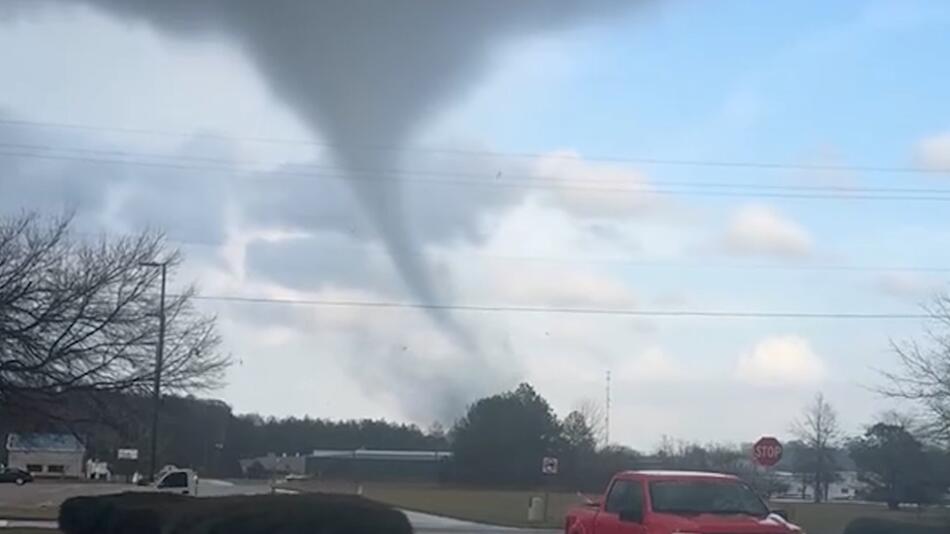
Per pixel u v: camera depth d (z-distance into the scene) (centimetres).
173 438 7462
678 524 1499
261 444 9425
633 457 7181
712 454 7094
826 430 9550
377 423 9300
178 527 1783
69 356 2694
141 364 2836
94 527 2603
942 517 2709
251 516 1661
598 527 1728
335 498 1725
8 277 2616
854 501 6756
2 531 3142
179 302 3809
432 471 7025
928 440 4062
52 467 10394
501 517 4703
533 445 6944
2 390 2650
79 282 2731
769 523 1519
